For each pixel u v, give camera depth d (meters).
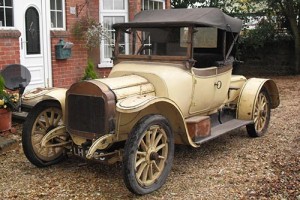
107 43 11.07
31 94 5.72
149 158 4.76
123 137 5.00
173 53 5.71
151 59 5.77
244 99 6.91
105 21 11.21
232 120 6.88
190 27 5.56
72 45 9.85
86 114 4.99
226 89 6.51
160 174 4.90
